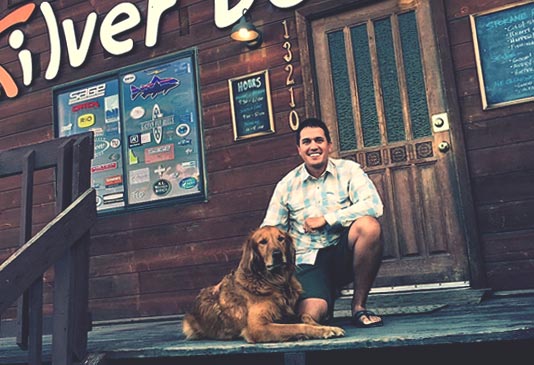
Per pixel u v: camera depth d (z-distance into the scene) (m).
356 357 2.84
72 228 3.03
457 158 4.15
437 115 4.29
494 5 4.20
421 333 2.54
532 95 4.03
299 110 4.77
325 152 3.18
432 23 4.38
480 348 2.58
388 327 2.89
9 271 2.70
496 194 4.07
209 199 5.06
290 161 4.77
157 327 4.42
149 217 5.29
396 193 4.37
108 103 5.57
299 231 3.21
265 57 4.95
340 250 3.07
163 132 5.29
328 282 3.09
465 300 3.77
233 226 4.94
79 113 5.70
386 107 4.48
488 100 4.14
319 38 4.77
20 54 6.01
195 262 5.05
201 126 5.14
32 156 3.28
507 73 4.11
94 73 5.69
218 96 5.12
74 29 5.82
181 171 5.18
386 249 4.36
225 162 5.03
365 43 4.61
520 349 2.58
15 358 3.34
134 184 5.36
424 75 4.37
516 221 4.00
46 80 5.91
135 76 5.47
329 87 4.69
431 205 4.25
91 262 5.46
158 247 5.22
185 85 5.25
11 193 5.92
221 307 3.03
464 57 4.25
